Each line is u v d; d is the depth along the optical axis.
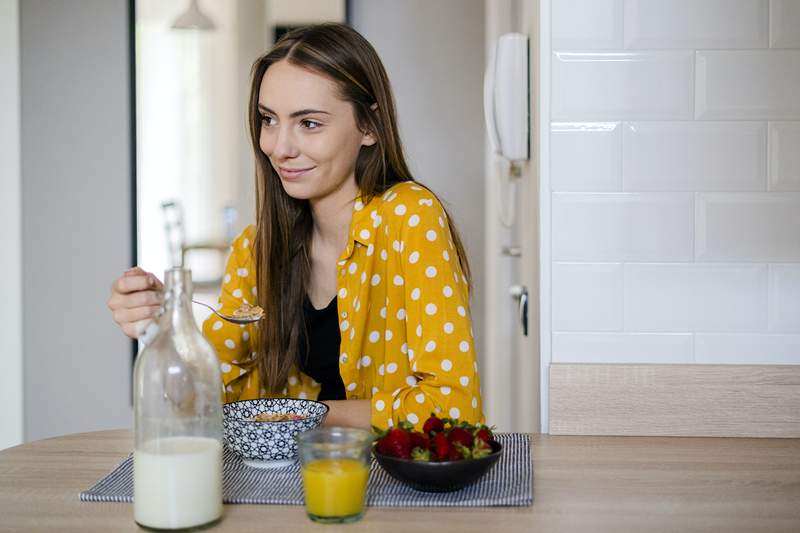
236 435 1.27
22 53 3.90
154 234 3.91
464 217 4.01
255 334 1.74
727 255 1.67
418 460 1.15
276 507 1.13
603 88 1.67
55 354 3.96
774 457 1.41
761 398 1.60
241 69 3.90
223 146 3.90
